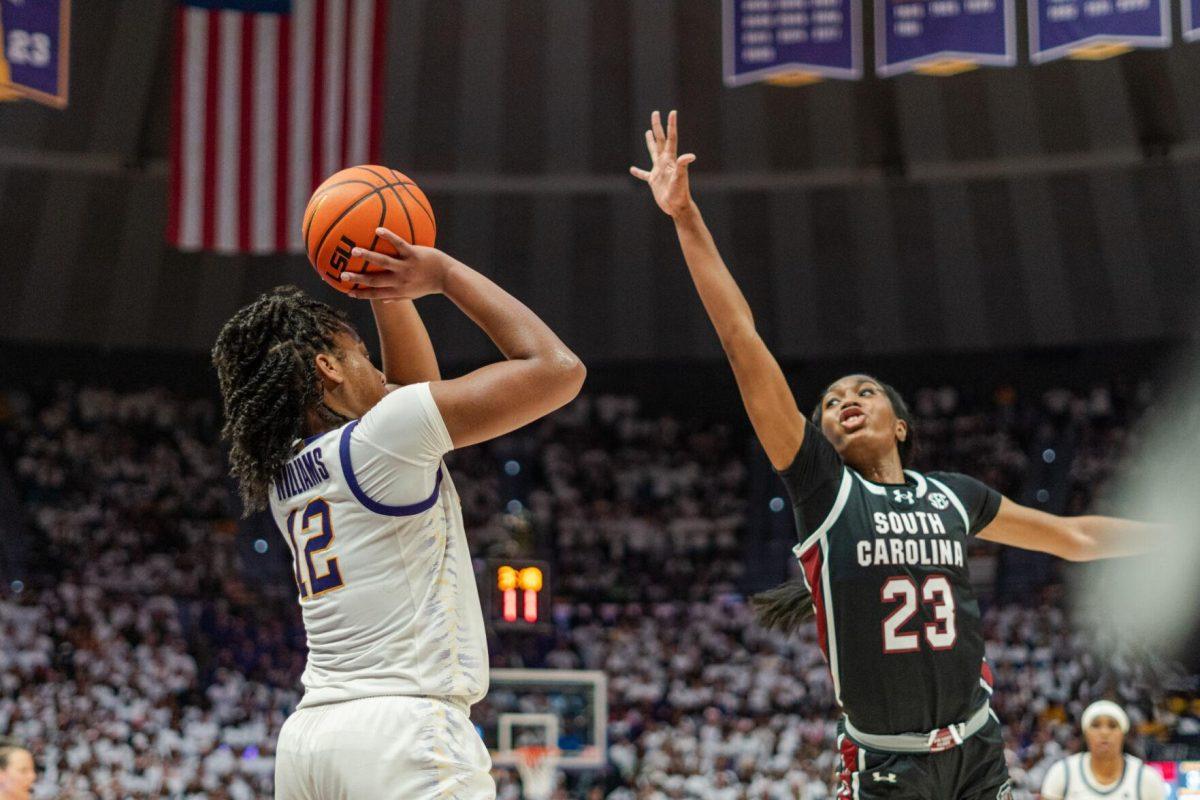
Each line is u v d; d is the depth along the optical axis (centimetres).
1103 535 392
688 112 2127
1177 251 2214
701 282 350
